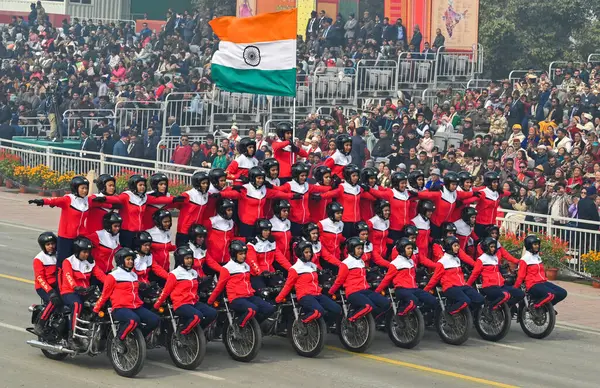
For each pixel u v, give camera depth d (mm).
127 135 40188
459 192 22484
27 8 65625
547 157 32188
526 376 18516
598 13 60281
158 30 62375
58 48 53156
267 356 19406
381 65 43281
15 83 48969
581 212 28109
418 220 21875
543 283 21859
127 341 17656
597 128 34531
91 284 18531
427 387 17484
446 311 21094
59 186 39219
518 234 28625
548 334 21766
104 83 47500
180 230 20484
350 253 20125
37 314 18578
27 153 41125
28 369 17844
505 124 35844
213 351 19734
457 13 44875
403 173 22062
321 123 36656
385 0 46500
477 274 21391
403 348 20438
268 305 19203
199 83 41969
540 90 38406
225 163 34281
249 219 20906
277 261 20094
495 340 21422
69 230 18875
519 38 55656
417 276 21406
